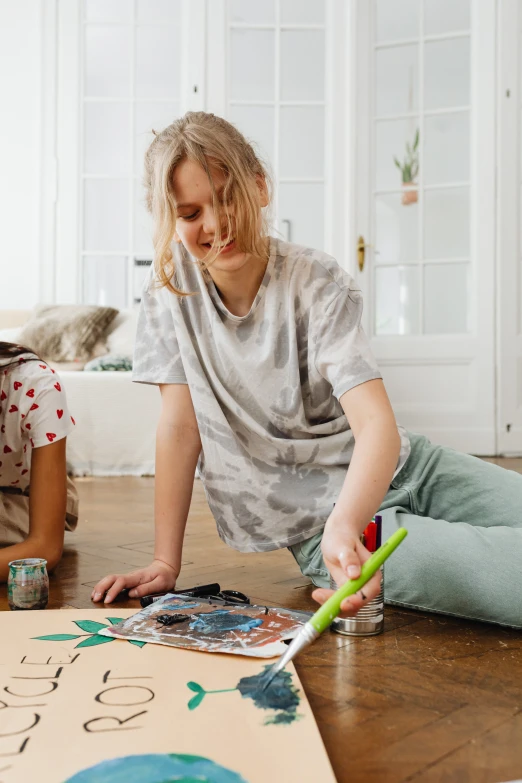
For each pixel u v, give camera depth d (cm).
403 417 448
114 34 482
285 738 73
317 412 136
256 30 469
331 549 88
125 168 488
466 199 448
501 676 95
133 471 364
